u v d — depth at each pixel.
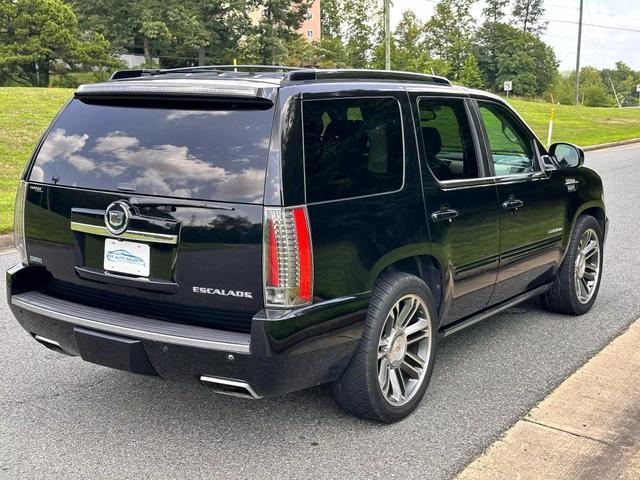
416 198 4.04
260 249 3.26
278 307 3.27
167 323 3.52
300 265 3.31
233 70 4.34
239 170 3.35
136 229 3.52
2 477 3.43
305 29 95.88
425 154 4.19
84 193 3.70
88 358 3.71
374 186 3.78
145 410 4.19
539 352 5.17
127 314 3.67
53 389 4.49
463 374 4.75
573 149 5.61
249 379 3.32
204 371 3.39
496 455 3.62
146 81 3.74
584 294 6.10
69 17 64.56
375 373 3.81
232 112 3.47
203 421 4.05
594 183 6.12
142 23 67.38
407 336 4.07
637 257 8.23
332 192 3.51
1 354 5.10
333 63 85.81
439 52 102.12
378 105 3.92
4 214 9.97
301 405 4.25
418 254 4.04
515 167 5.17
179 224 3.41
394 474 3.46
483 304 4.94
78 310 3.75
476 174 4.66
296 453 3.68
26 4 62.00
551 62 106.69
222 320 3.41
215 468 3.53
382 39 93.69
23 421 4.04
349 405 3.90
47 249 3.93
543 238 5.36
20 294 4.01
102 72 66.31
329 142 3.54
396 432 3.91
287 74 3.57
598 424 3.97
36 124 18.23
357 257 3.60
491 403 4.28
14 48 61.81
